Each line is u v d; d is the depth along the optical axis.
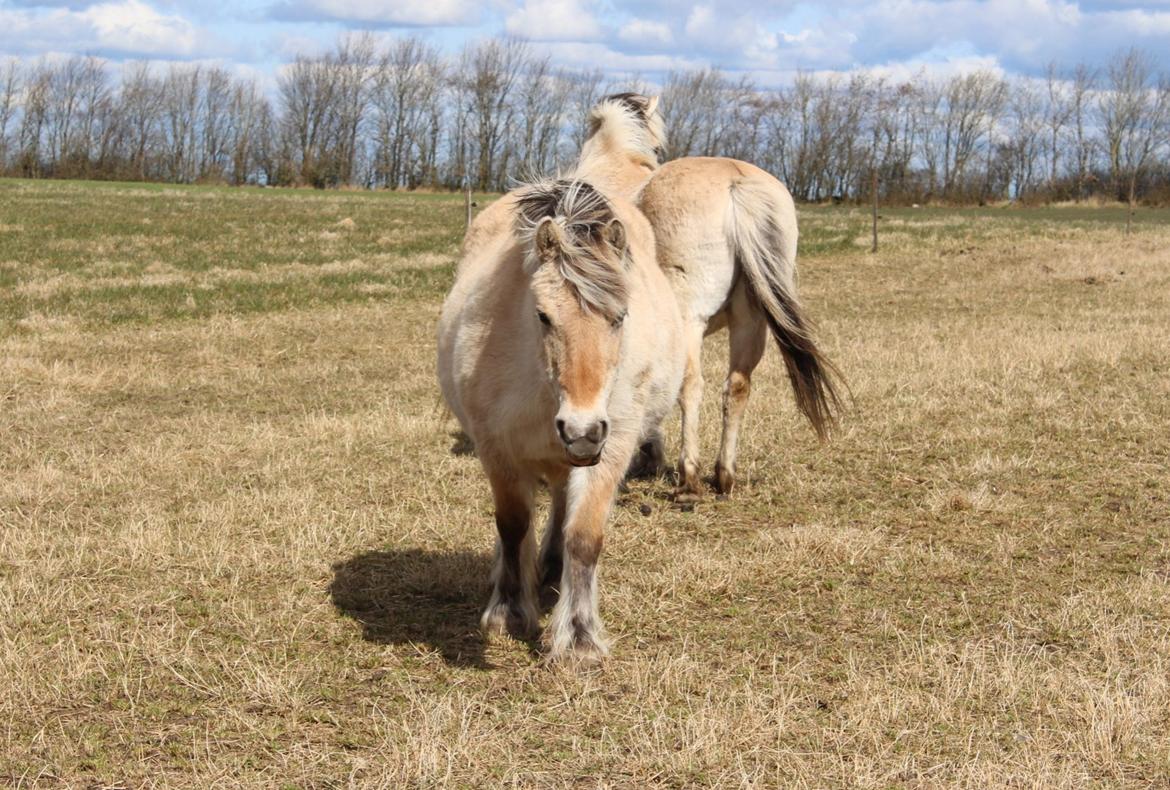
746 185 6.84
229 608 5.17
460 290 5.04
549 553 5.48
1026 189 88.50
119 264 20.95
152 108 98.62
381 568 5.81
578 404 3.81
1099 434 8.59
